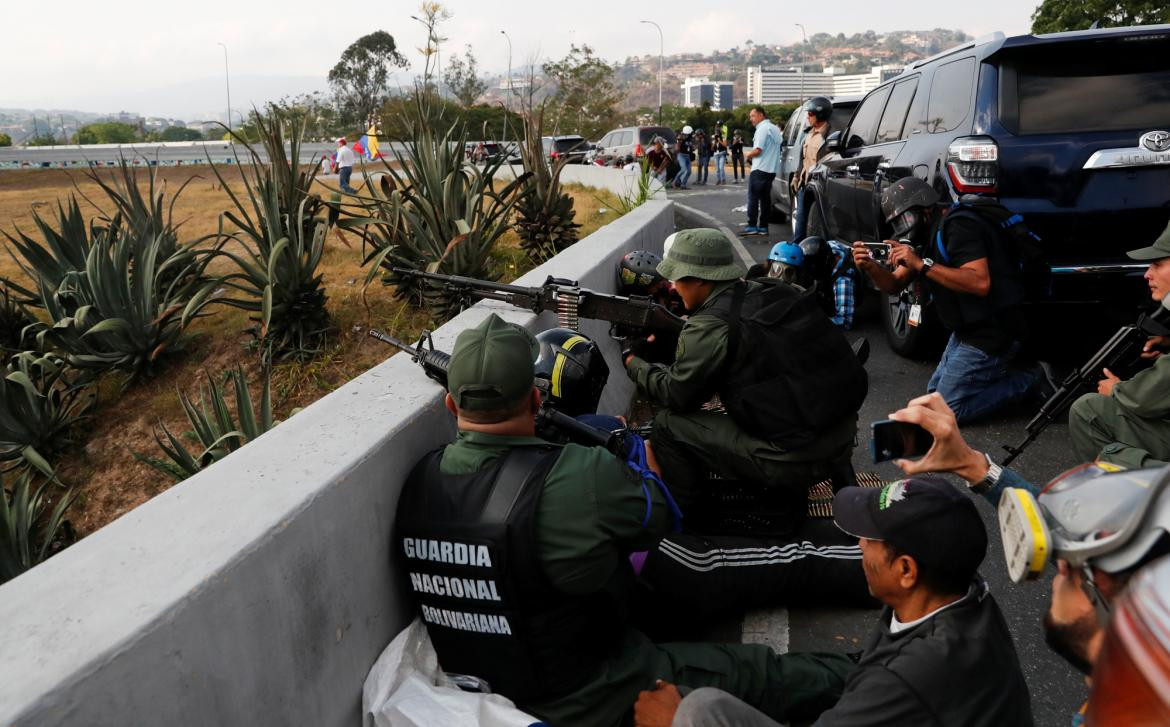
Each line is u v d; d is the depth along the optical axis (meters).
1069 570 1.13
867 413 4.82
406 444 2.38
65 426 5.62
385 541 2.25
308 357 5.71
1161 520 0.85
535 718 2.10
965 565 1.69
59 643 1.40
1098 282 4.52
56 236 6.71
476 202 5.79
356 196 5.92
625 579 2.31
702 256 2.97
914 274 4.41
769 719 1.92
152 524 1.81
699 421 3.02
